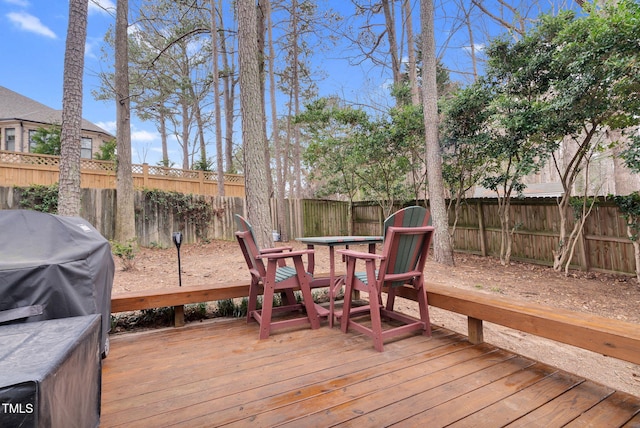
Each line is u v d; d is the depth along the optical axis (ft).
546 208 19.86
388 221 7.03
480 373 5.93
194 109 54.90
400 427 4.41
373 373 5.99
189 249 26.37
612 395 5.15
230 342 7.59
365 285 7.68
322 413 4.78
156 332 8.32
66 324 3.95
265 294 7.86
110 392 5.42
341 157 29.84
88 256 5.63
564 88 15.57
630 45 13.32
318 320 8.52
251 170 16.93
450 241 20.94
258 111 17.17
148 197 26.99
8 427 2.32
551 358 8.91
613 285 15.31
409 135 24.82
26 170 24.94
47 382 2.56
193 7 32.60
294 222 35.45
